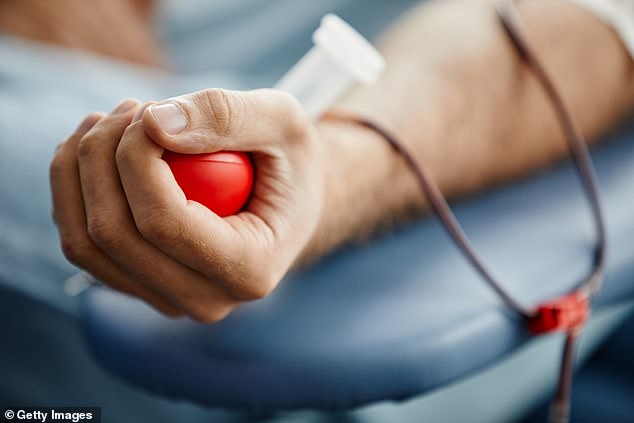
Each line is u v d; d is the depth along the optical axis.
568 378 0.73
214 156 0.57
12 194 0.87
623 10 0.90
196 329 0.68
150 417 0.89
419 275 0.72
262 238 0.59
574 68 0.88
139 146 0.55
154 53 1.36
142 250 0.58
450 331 0.67
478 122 0.83
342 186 0.73
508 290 0.71
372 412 0.86
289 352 0.66
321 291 0.71
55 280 0.87
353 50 0.67
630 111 0.92
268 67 1.44
